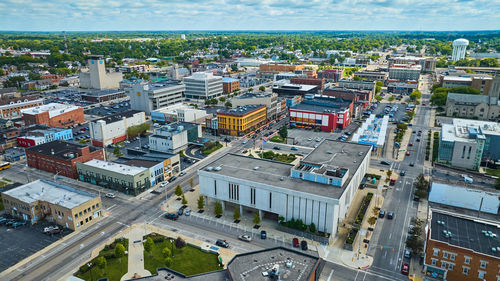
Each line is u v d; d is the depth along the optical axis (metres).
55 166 177.75
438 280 102.88
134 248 118.19
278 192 127.75
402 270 105.56
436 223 113.31
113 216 138.88
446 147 187.00
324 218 121.88
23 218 137.62
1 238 124.56
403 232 126.38
